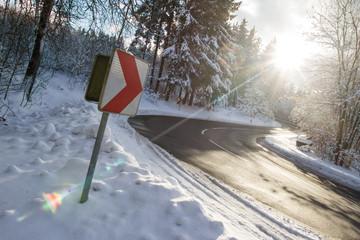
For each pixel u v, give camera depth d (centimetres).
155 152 639
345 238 404
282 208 472
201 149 838
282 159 1094
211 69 2312
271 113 4334
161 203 229
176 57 2177
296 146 1655
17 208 177
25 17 539
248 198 472
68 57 1239
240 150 1038
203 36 2278
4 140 376
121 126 869
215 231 218
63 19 574
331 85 1355
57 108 729
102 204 207
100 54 178
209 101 2830
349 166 1284
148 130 959
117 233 182
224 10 2244
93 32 582
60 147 350
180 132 1105
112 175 271
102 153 344
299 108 1602
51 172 251
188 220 218
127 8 496
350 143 1359
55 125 525
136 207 217
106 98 171
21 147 342
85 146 373
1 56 561
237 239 215
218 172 609
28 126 513
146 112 1675
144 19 517
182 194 258
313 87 1452
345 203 624
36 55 744
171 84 2348
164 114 1867
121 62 174
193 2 2127
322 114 1442
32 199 189
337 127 1334
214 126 1867
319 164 1106
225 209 371
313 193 639
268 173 737
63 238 165
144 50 2570
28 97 779
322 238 376
